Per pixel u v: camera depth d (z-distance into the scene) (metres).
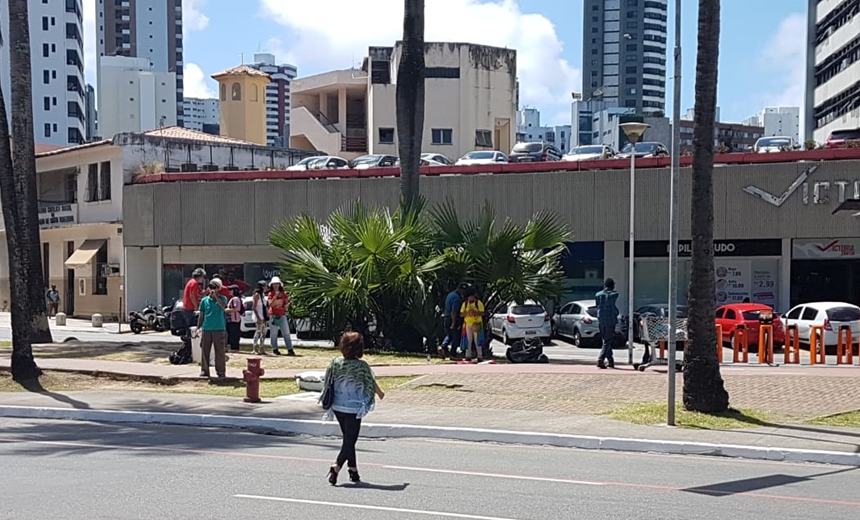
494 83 63.31
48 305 44.72
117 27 148.75
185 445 11.95
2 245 51.91
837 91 74.56
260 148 48.25
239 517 7.70
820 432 12.34
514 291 23.44
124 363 20.08
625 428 12.71
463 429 12.66
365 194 37.84
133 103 122.06
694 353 13.86
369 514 7.83
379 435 12.91
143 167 42.00
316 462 10.59
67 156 45.47
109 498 8.45
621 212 35.03
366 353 22.91
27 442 12.16
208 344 17.88
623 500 8.51
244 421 13.70
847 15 72.00
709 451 11.36
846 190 33.06
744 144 126.31
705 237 13.80
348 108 67.44
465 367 18.98
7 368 18.86
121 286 42.00
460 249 23.72
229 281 36.41
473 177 36.34
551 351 27.50
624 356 25.03
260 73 70.25
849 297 33.91
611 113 118.75
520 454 11.37
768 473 10.10
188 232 40.00
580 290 35.97
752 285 34.50
